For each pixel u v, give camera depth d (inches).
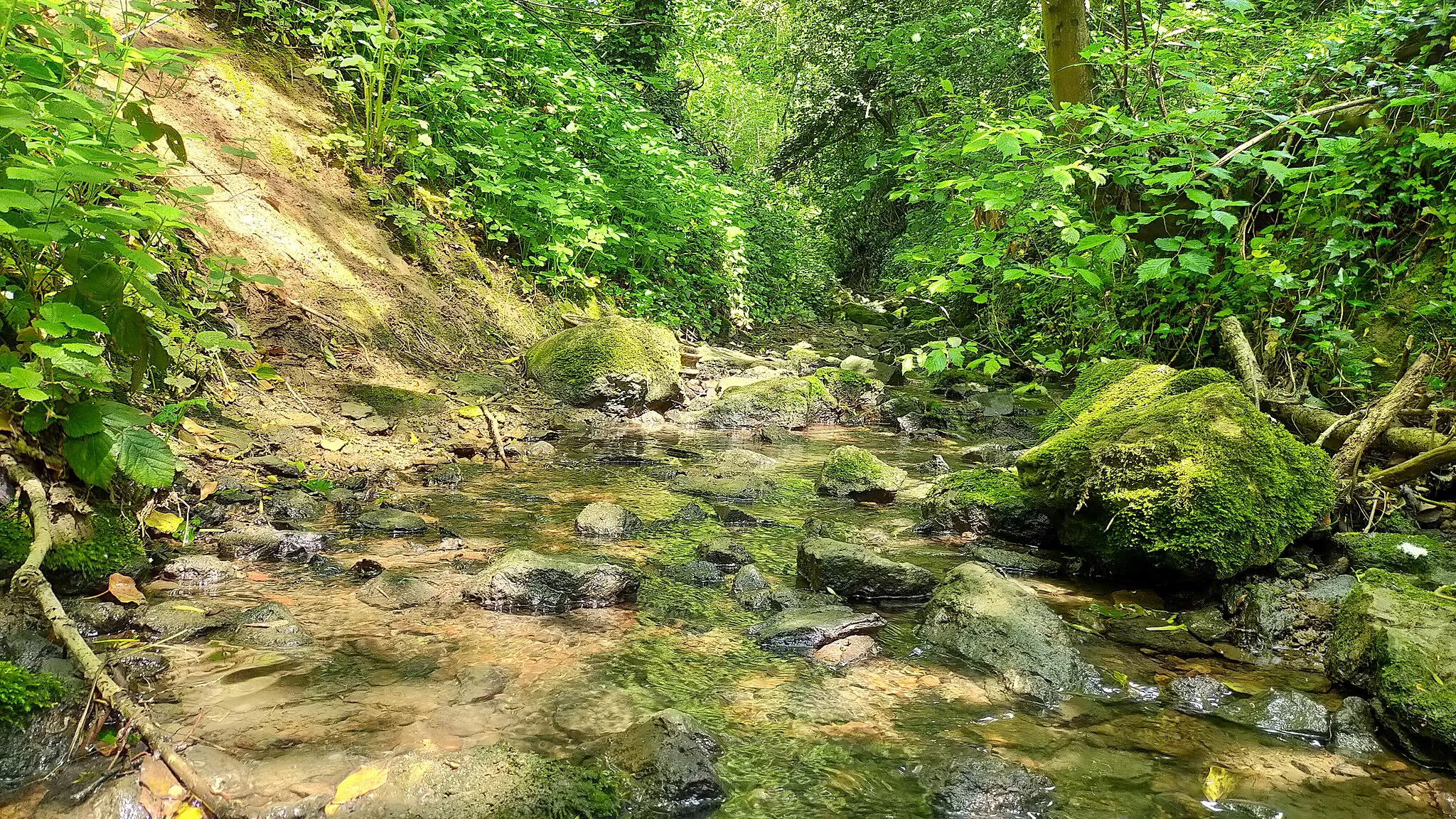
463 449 190.2
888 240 855.7
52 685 71.3
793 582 123.5
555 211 297.1
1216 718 86.0
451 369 240.7
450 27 317.4
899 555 138.9
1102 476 127.5
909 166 258.1
